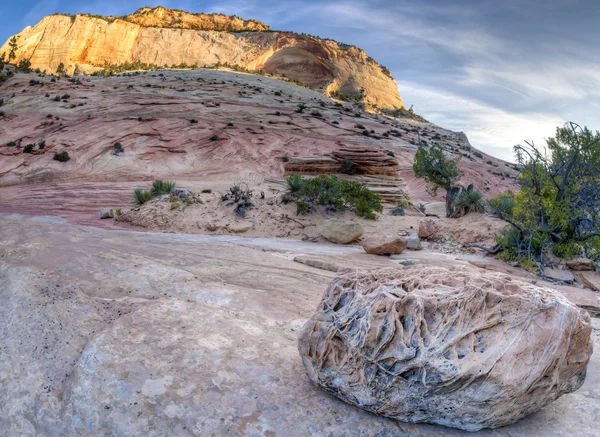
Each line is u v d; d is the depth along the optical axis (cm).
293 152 5512
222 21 19488
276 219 1816
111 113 6247
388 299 397
